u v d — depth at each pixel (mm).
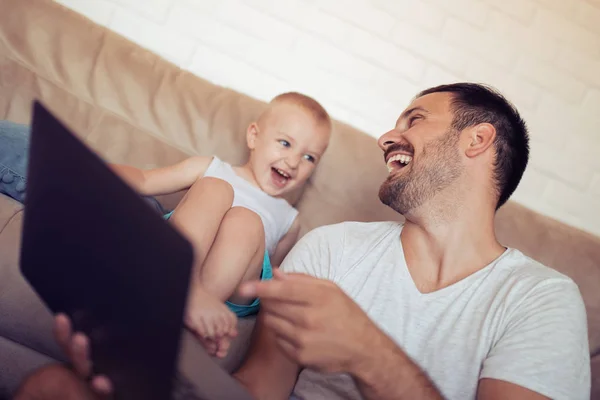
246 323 1310
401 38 2182
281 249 1658
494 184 1209
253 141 1681
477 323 1073
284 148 1620
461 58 2191
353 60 2186
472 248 1170
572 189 2205
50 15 1693
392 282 1172
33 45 1659
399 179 1209
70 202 704
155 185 1524
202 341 1111
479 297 1108
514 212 1670
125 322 636
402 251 1212
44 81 1643
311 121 1641
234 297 1324
